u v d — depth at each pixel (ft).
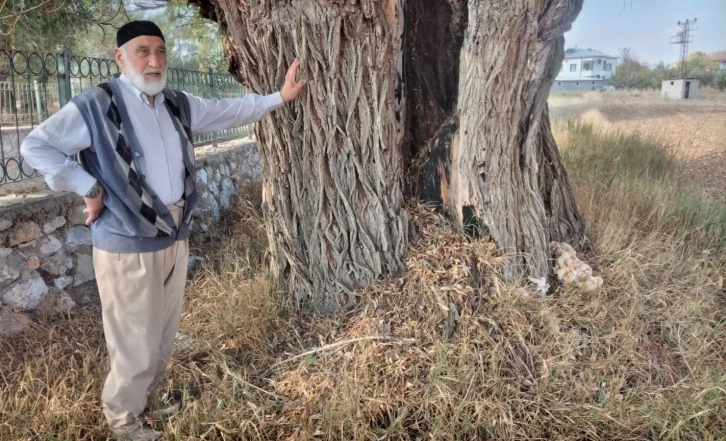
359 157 10.77
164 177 8.30
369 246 11.15
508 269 11.34
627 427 8.92
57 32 28.37
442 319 10.29
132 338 8.52
